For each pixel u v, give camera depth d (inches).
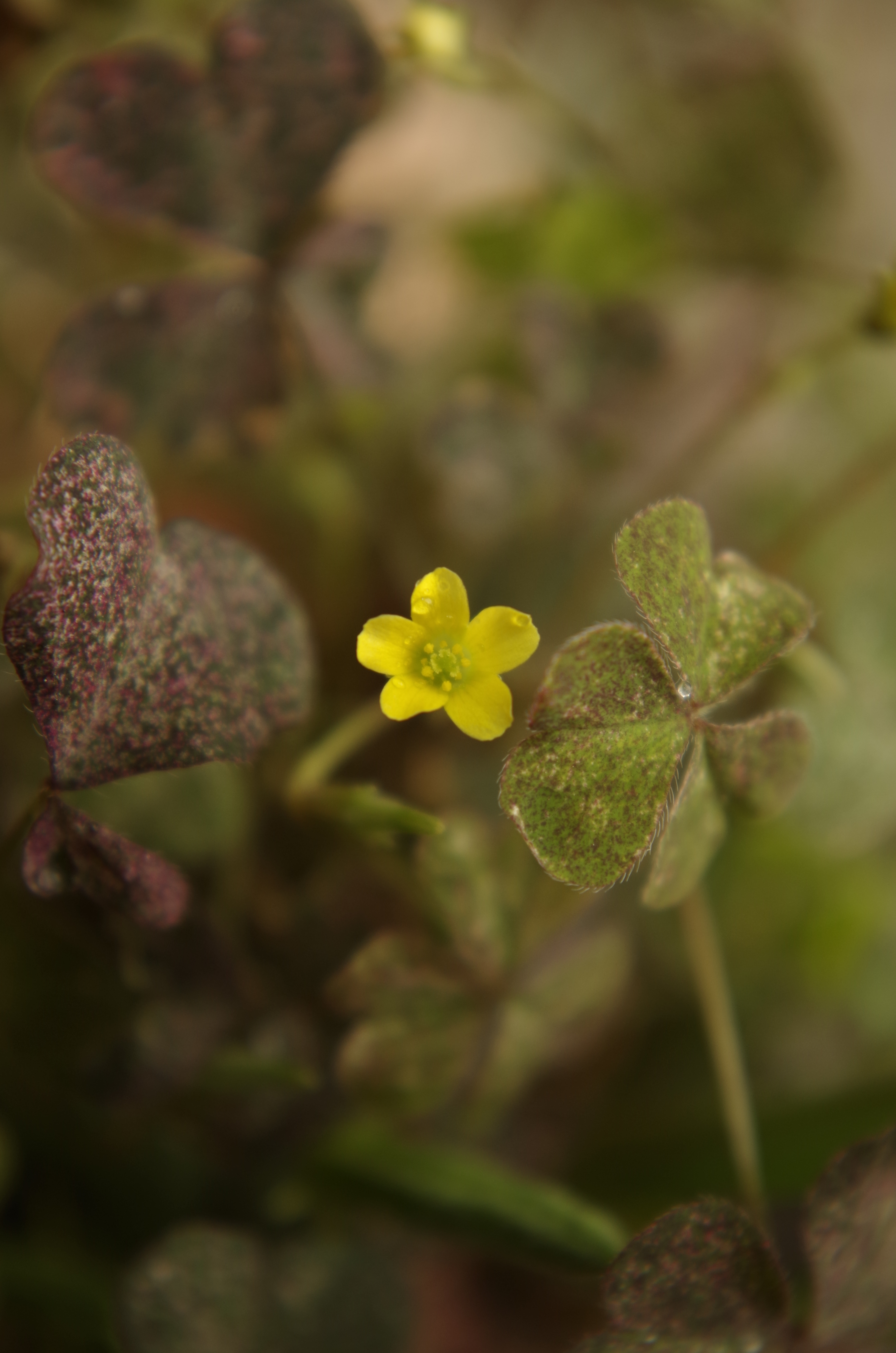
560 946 5.4
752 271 7.3
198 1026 5.4
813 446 7.1
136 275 6.9
